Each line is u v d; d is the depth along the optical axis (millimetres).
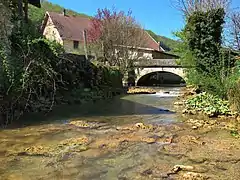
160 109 15461
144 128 10398
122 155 7289
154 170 6277
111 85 27203
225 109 12578
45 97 14680
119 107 16266
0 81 11062
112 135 9328
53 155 7234
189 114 13508
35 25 16016
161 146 8094
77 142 8406
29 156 7133
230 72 14695
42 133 9484
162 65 37812
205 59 16312
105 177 5879
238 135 9297
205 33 16328
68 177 5852
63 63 17859
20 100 12148
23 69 11953
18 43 12781
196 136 9188
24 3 16234
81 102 17453
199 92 17578
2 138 8789
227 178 5820
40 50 13930
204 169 6320
